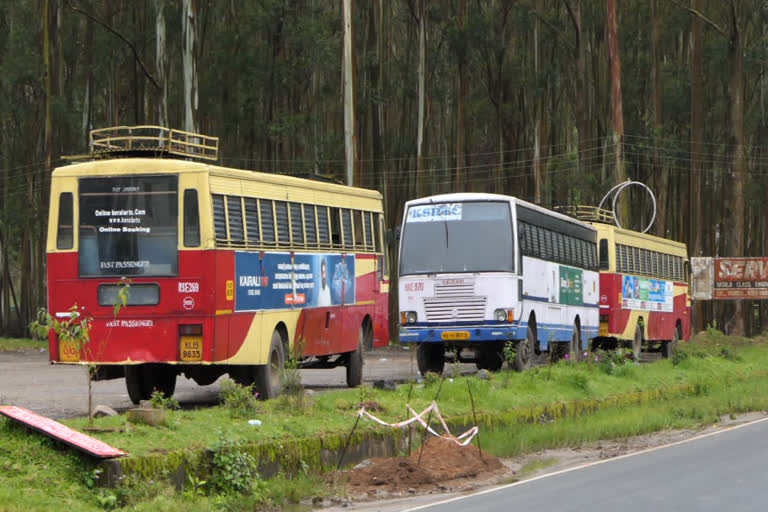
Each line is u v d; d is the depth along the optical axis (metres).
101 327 31.50
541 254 50.84
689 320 83.00
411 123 118.88
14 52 102.44
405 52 121.81
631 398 43.12
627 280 67.00
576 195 94.94
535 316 49.72
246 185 33.34
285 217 35.75
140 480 20.44
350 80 81.31
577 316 58.34
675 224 128.38
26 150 107.56
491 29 108.50
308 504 22.31
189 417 24.78
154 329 31.20
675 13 111.44
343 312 40.28
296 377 29.23
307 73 100.81
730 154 99.69
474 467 26.66
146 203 31.50
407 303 46.62
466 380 35.78
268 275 34.19
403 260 46.91
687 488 22.89
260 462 23.19
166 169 31.41
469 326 45.97
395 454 27.50
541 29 112.25
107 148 33.66
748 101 118.88
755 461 27.28
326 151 103.38
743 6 112.62
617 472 25.92
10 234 109.88
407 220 47.28
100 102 112.62
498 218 46.53
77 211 31.89
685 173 116.94
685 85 114.81
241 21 99.50
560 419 36.62
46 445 20.50
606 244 65.25
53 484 19.58
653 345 76.62
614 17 88.88
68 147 105.25
